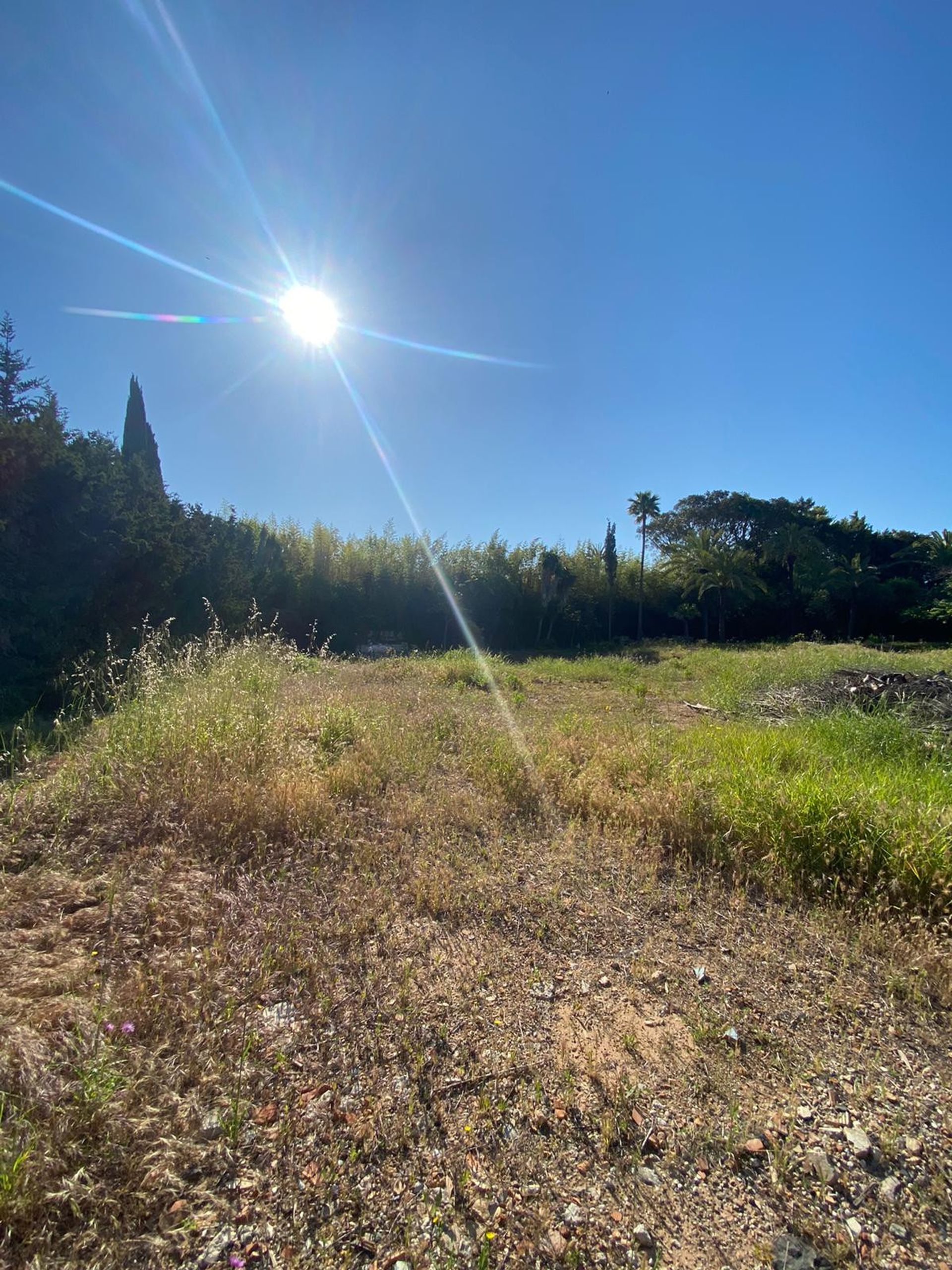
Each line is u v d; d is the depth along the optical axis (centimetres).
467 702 752
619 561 2759
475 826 340
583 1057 175
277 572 1742
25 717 568
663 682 1082
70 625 719
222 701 446
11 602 657
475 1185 134
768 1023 193
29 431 666
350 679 914
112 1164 129
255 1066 162
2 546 652
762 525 3023
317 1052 170
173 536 944
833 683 839
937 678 834
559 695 916
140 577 824
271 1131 144
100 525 773
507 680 996
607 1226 126
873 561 3272
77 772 338
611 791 388
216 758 363
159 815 300
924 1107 162
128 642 777
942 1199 135
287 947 215
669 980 214
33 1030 161
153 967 197
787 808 318
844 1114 159
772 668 1052
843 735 551
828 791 332
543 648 2148
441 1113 152
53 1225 117
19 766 382
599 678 1131
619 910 260
